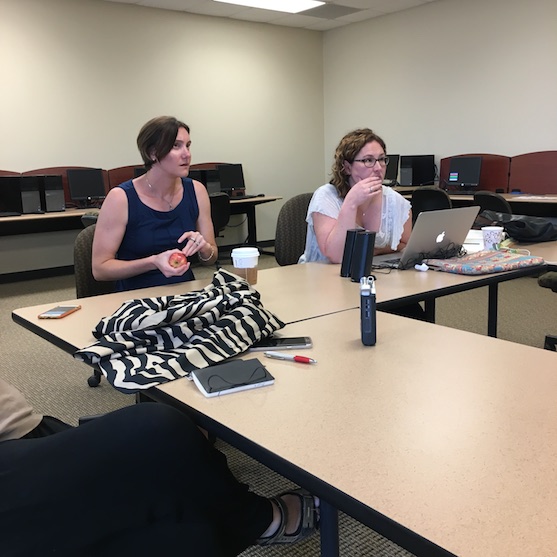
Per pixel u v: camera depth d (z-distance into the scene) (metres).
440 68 6.13
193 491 0.89
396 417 0.86
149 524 0.85
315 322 1.39
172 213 2.08
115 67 5.79
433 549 0.57
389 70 6.66
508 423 0.82
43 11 5.29
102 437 0.84
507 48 5.51
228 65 6.60
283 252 2.58
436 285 1.74
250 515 1.00
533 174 5.45
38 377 2.87
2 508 0.79
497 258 2.02
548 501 0.63
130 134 5.98
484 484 0.67
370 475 0.70
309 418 0.87
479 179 5.76
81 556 0.81
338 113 7.42
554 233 2.41
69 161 5.62
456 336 1.25
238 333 1.19
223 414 0.90
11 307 4.39
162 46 6.07
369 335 1.20
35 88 5.34
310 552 1.51
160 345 1.17
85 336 1.34
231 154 6.78
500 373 1.02
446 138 6.22
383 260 2.16
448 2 5.92
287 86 7.16
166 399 0.99
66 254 5.89
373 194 2.08
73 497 0.81
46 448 0.84
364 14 6.50
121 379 1.04
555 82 5.21
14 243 5.54
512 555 0.55
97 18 5.61
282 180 7.30
